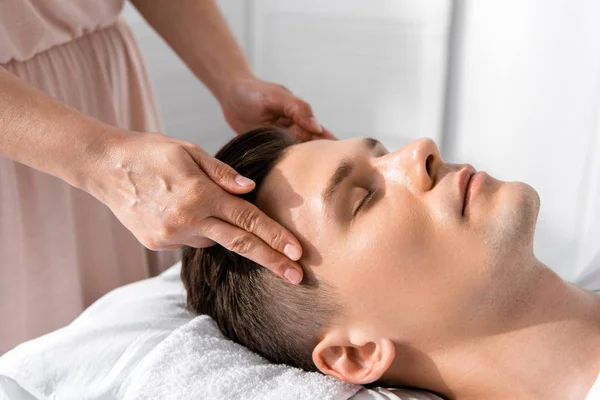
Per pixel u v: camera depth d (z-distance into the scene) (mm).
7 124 903
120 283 1396
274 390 926
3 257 1158
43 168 926
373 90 2189
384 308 917
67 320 1283
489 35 1983
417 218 903
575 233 1869
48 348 1041
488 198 909
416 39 2070
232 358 989
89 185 917
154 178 859
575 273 1849
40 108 906
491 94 2023
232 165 1034
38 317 1250
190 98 2160
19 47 1116
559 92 1890
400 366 977
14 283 1186
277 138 1077
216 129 2277
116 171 877
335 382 949
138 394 951
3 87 907
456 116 2113
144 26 1953
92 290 1348
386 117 2197
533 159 1977
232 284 1030
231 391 927
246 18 2312
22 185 1168
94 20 1247
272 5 2258
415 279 897
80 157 890
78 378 1005
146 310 1114
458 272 889
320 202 934
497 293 897
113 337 1049
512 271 899
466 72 2055
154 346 1021
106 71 1306
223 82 1350
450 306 898
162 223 872
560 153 1910
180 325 1075
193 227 870
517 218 891
